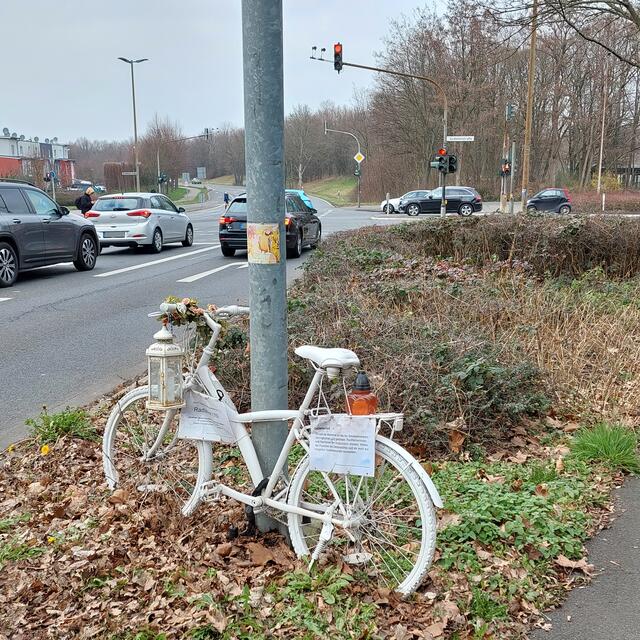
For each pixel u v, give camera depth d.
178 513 3.83
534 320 7.18
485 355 5.53
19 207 13.59
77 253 15.28
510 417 5.26
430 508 3.01
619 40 16.08
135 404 4.12
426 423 4.72
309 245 19.91
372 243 11.87
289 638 2.80
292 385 5.27
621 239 10.85
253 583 3.18
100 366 7.55
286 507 3.36
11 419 5.91
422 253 11.74
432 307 7.21
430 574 3.24
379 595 3.08
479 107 53.66
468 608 3.02
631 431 5.00
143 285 13.38
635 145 60.75
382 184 64.81
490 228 11.52
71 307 11.01
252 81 3.30
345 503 3.28
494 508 3.75
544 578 3.27
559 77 49.59
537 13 13.23
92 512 3.99
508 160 35.16
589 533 3.69
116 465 4.22
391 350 5.33
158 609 3.04
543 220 11.60
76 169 108.25
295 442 3.58
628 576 3.31
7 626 2.97
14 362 7.72
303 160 105.31
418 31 54.41
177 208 22.02
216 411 3.62
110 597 3.15
